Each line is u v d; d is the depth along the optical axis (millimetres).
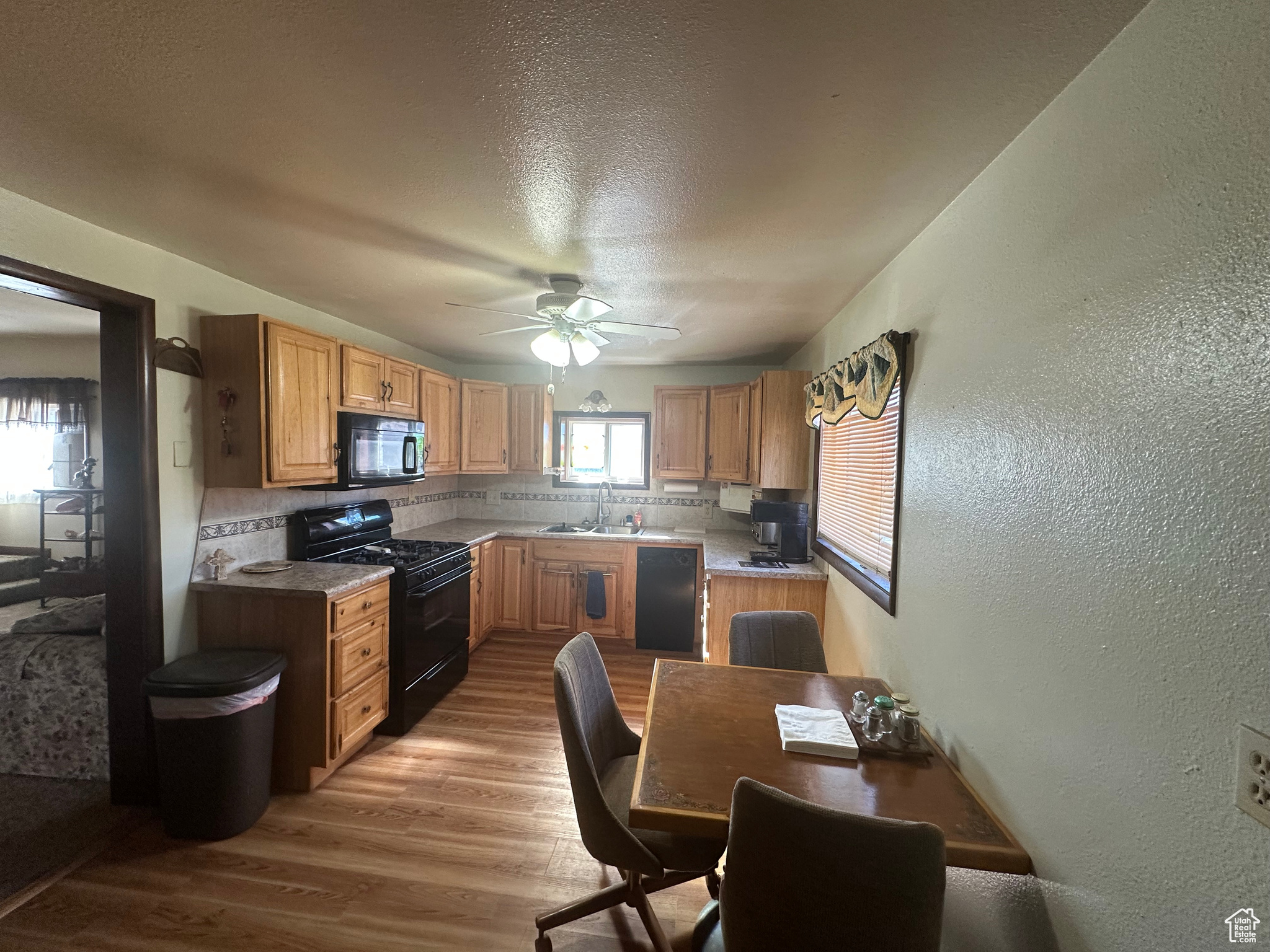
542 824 2154
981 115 1162
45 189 1603
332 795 2320
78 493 4055
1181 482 788
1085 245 1005
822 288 2395
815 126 1222
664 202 1610
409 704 2895
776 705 1717
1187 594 771
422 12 915
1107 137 955
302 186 1559
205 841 2023
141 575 2115
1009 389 1243
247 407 2305
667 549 4129
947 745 1485
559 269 2223
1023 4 871
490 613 4195
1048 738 1065
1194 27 785
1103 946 900
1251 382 688
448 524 4680
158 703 1976
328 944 1604
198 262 2238
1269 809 645
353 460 2852
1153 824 815
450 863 1935
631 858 1421
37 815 2143
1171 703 793
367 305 2863
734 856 1035
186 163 1443
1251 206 696
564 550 4223
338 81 1100
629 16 915
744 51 989
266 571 2557
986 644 1306
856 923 951
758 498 3973
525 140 1306
